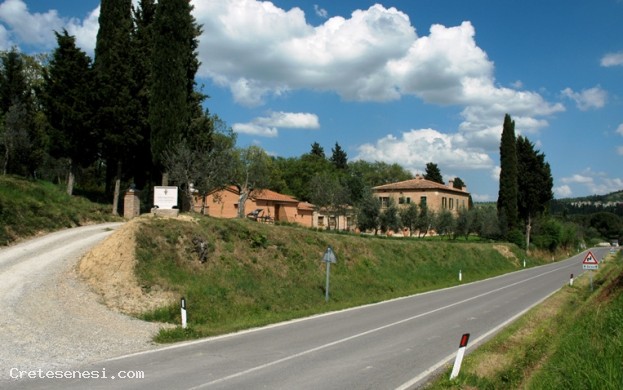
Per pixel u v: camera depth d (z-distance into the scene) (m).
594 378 7.76
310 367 9.45
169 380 8.18
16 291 14.29
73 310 13.57
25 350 9.74
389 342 12.39
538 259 64.12
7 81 43.00
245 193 39.66
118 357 9.81
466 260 43.09
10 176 31.31
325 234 30.12
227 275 19.59
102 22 37.53
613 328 11.34
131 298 15.57
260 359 10.00
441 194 73.31
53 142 34.62
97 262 17.30
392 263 32.38
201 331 12.81
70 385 7.74
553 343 11.95
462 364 9.67
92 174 54.66
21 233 22.41
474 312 18.69
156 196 22.08
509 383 8.51
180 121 31.97
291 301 20.22
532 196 69.38
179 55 31.97
